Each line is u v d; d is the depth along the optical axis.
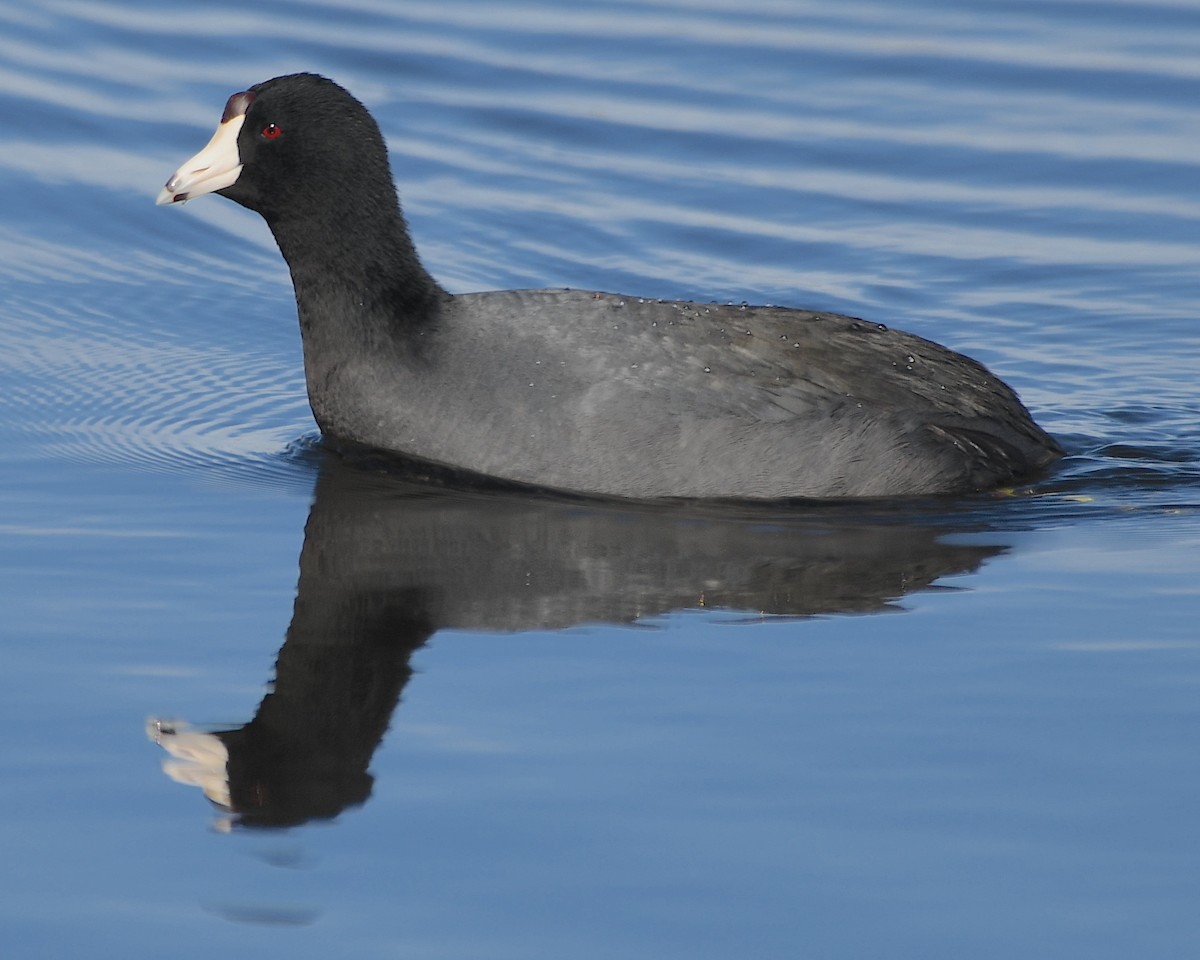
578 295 12.76
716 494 12.40
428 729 8.91
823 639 10.05
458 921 7.27
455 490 12.56
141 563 11.09
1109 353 16.56
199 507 12.17
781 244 18.72
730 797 8.24
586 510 12.20
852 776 8.45
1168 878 7.61
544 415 12.31
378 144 12.85
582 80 22.34
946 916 7.35
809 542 11.71
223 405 14.62
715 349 12.49
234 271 17.88
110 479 12.74
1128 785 8.37
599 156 20.52
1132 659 9.76
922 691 9.36
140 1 24.14
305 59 22.50
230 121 12.92
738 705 9.19
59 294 16.89
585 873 7.62
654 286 17.78
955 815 8.10
